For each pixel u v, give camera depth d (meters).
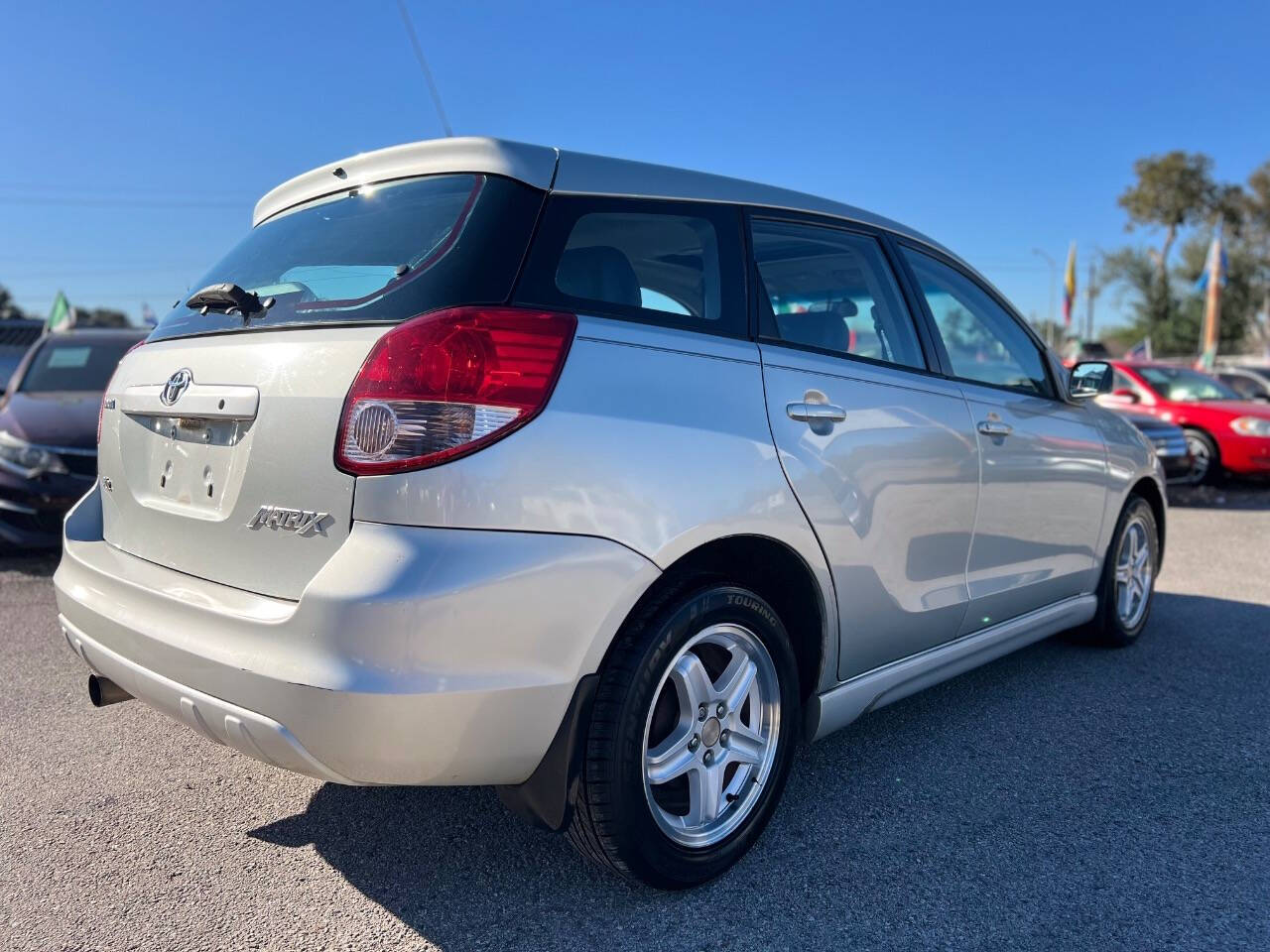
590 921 2.23
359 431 1.91
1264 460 10.88
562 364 2.04
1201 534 8.22
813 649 2.66
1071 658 4.35
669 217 2.45
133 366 2.71
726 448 2.29
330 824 2.71
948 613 3.12
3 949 2.10
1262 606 5.41
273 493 2.05
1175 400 11.84
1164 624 5.01
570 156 2.33
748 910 2.28
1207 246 48.56
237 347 2.26
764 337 2.56
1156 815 2.78
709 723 2.38
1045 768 3.12
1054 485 3.67
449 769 1.92
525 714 1.95
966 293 3.57
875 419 2.77
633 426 2.12
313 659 1.83
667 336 2.28
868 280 3.05
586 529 2.01
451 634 1.84
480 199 2.17
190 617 2.09
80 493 5.74
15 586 5.61
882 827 2.70
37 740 3.32
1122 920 2.25
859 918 2.25
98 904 2.29
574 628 1.99
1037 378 3.82
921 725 3.50
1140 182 50.88
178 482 2.37
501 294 2.05
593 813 2.11
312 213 2.63
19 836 2.63
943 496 3.02
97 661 2.42
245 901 2.31
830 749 3.27
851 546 2.64
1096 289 52.69
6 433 5.82
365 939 2.16
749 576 2.59
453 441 1.89
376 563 1.84
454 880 2.41
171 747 3.28
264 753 1.97
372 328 2.01
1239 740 3.37
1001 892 2.36
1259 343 47.62
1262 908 2.30
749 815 2.47
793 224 2.82
